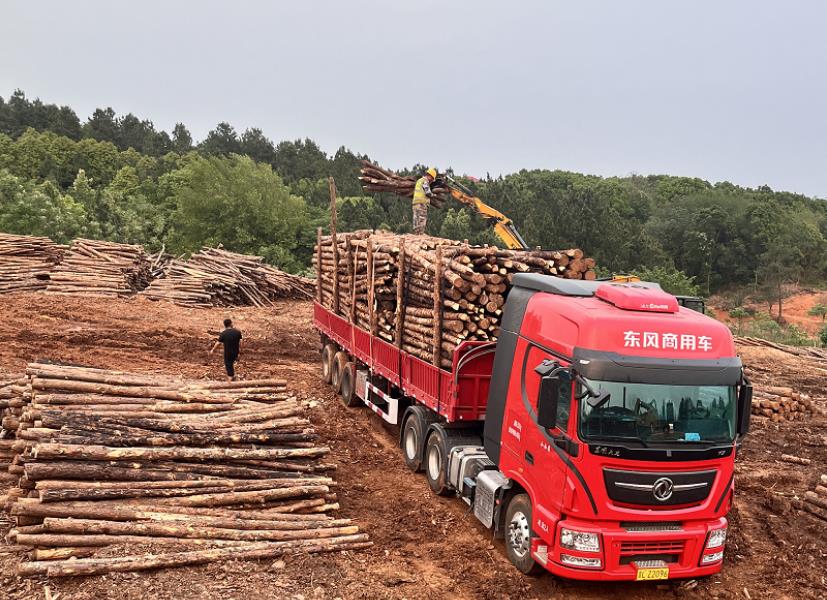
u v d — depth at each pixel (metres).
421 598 7.38
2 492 9.09
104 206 53.22
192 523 8.00
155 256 33.03
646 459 6.96
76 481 8.12
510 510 8.31
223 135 133.50
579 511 7.02
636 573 7.13
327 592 7.23
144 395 10.52
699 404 7.15
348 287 15.03
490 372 9.77
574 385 7.04
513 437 8.21
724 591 7.98
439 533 9.16
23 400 10.32
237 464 9.38
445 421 10.77
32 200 39.56
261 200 50.38
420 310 10.95
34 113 132.12
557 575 7.63
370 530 9.07
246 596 6.91
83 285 25.34
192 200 50.31
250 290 28.59
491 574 8.05
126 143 133.50
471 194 16.38
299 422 10.64
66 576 6.92
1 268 26.06
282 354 20.14
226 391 11.41
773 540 9.51
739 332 36.41
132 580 7.00
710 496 7.26
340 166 98.88
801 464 12.73
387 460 11.98
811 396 18.19
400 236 14.37
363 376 14.11
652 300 7.55
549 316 7.86
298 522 8.59
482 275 9.78
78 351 17.92
